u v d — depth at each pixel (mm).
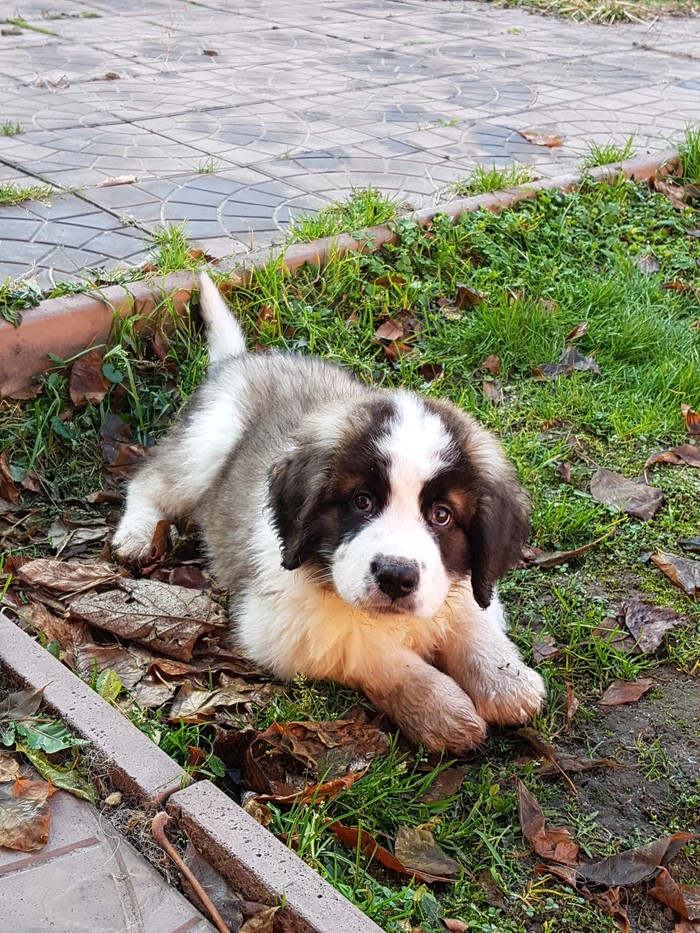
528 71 2234
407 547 629
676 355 1193
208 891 519
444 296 1260
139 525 876
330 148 1602
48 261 1127
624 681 762
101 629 754
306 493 680
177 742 646
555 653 788
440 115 1835
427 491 656
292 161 1527
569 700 737
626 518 945
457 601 748
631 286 1301
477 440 698
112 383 1014
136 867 521
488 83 2102
